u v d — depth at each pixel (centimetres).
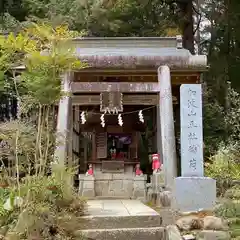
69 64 668
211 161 1095
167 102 939
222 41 1828
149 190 966
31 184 617
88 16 1416
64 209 620
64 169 714
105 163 1141
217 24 1786
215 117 1417
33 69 647
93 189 1076
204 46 2048
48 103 663
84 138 1284
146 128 1363
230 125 1337
